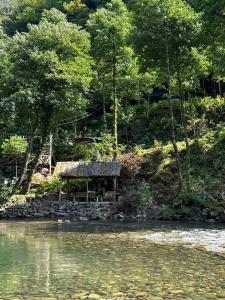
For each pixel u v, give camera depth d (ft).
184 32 99.30
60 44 123.95
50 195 117.70
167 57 100.22
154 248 51.62
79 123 180.55
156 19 99.09
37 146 151.12
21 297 29.94
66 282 34.30
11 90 121.29
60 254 47.98
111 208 102.94
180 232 68.08
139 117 167.02
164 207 96.07
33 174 130.00
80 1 258.16
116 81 150.51
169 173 110.63
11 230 74.28
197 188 99.40
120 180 117.19
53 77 118.01
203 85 170.19
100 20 126.00
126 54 127.95
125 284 33.37
